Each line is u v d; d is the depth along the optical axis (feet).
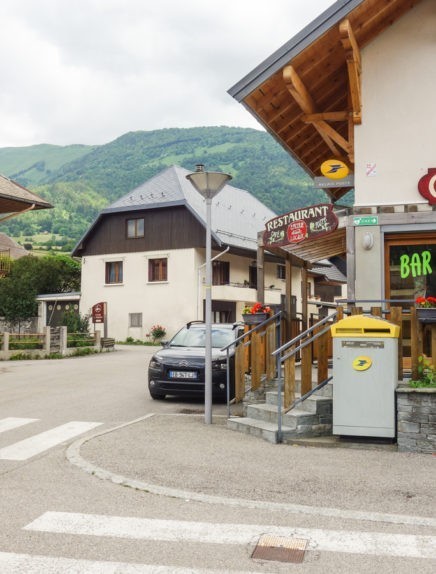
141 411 38.68
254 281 143.23
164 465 23.79
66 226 554.05
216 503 19.19
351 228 35.24
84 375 60.90
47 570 14.03
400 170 35.19
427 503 18.98
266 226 37.65
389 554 15.03
